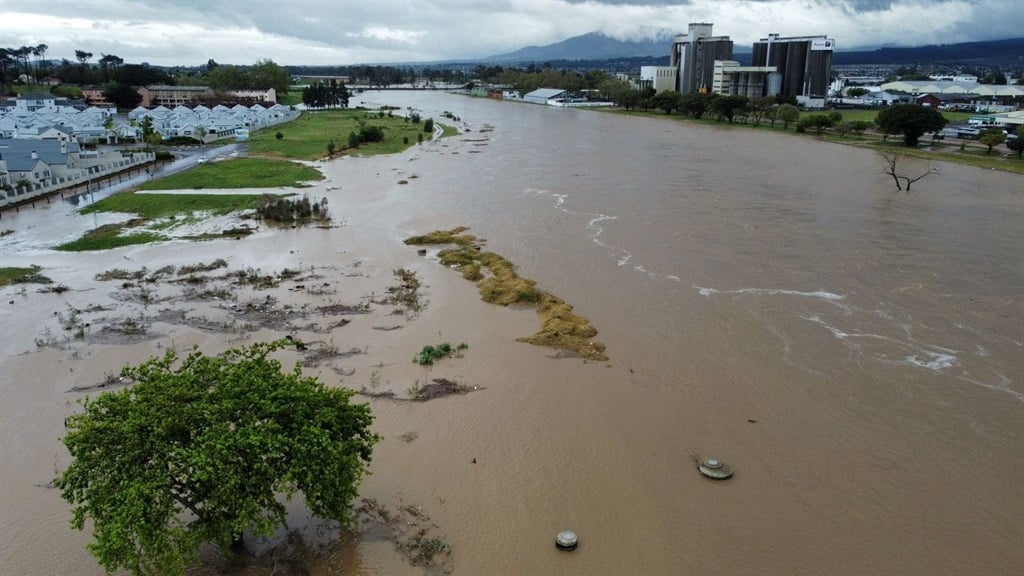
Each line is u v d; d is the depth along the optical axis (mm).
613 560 24750
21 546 25328
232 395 23500
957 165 107500
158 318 46562
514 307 48094
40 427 33281
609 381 37406
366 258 60094
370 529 26031
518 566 24422
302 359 40000
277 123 175375
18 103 173000
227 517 21969
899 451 31062
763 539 25766
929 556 24984
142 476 21297
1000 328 44000
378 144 133375
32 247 63750
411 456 30672
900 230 67625
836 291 50531
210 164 109875
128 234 68000
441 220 73125
